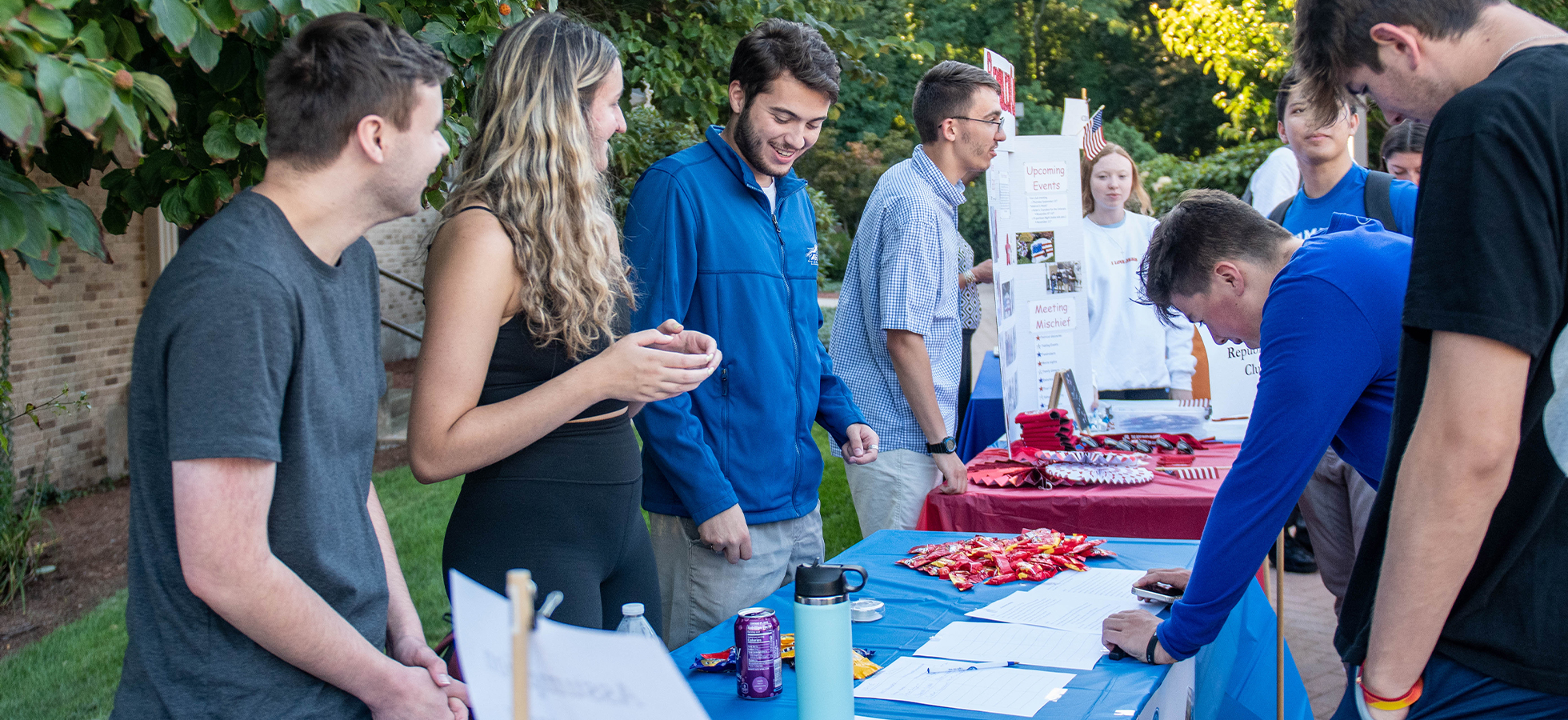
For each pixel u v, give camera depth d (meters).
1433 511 1.18
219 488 1.11
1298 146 3.36
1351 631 1.41
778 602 2.02
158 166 1.96
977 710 1.45
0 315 5.09
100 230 1.60
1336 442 1.75
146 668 1.22
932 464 3.20
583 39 1.71
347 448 1.31
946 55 18.55
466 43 2.28
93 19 1.49
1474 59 1.23
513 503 1.65
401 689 1.30
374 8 2.04
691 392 2.37
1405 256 1.59
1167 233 1.91
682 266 2.31
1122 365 4.21
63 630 4.28
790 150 2.38
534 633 0.87
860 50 5.71
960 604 1.97
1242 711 2.16
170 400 1.12
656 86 5.13
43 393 6.37
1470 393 1.14
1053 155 3.57
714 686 1.59
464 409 1.56
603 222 1.70
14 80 1.27
